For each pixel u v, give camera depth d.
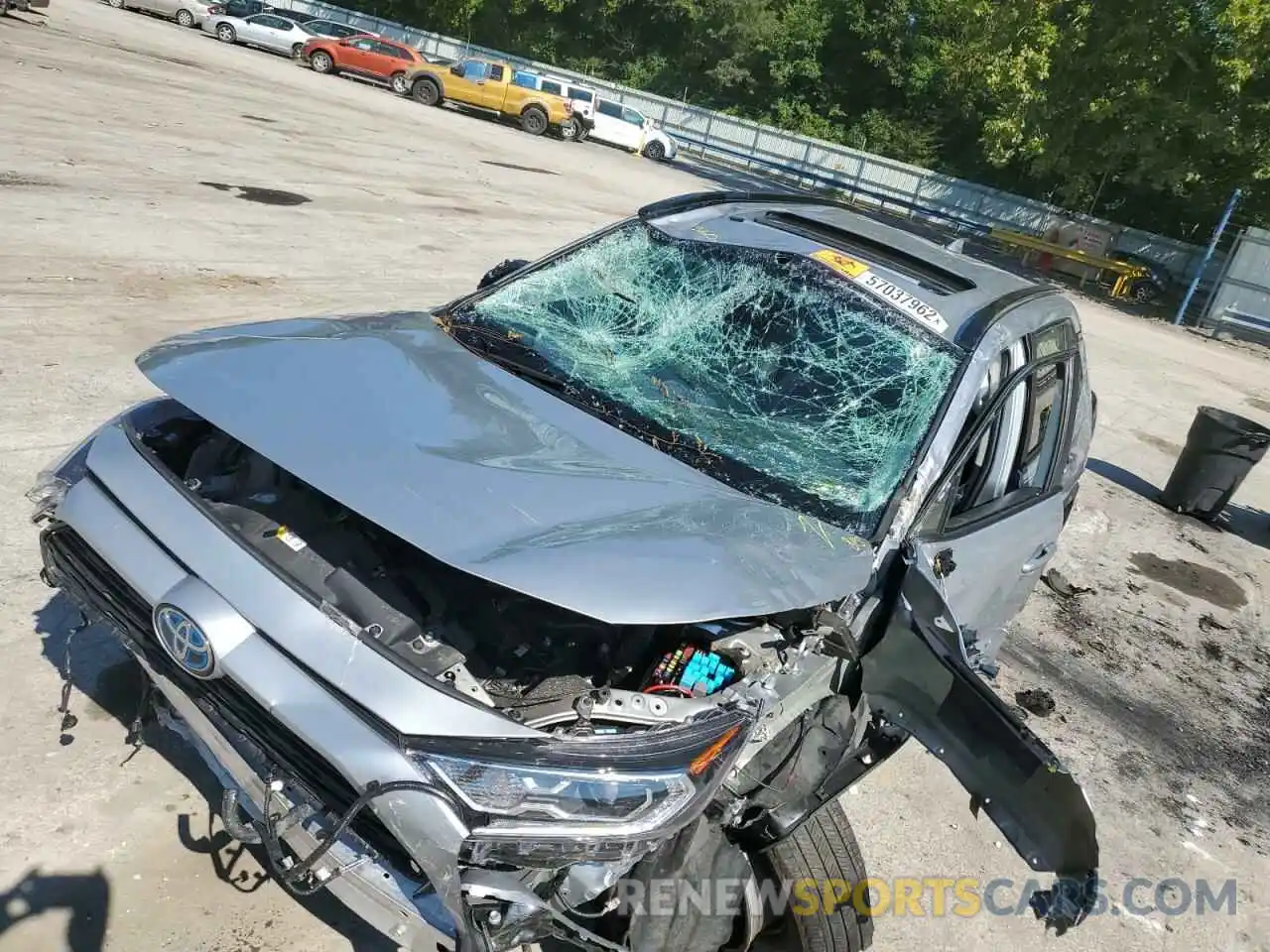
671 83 39.72
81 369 5.16
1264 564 7.56
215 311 6.45
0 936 2.26
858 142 35.59
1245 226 24.77
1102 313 19.95
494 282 3.53
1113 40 21.50
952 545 2.92
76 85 13.38
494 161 17.84
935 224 29.06
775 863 2.43
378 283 8.04
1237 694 5.29
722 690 2.14
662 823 1.92
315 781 1.93
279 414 2.33
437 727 1.88
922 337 3.09
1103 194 27.48
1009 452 3.43
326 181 11.70
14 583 3.44
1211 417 7.96
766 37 37.28
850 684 2.55
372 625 2.07
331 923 2.52
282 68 24.36
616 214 15.26
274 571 2.07
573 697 2.02
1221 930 3.44
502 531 2.09
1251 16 19.25
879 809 3.59
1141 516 7.98
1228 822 4.10
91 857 2.51
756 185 27.25
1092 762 4.29
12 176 8.45
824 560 2.41
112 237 7.53
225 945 2.38
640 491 2.44
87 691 3.04
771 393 3.03
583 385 2.94
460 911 1.84
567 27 40.94
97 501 2.31
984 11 23.52
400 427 2.38
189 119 13.23
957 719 2.29
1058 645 5.35
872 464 2.81
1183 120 21.38
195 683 2.11
